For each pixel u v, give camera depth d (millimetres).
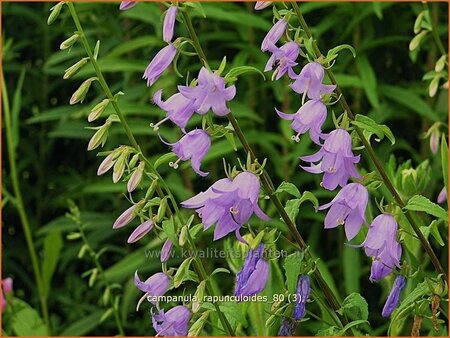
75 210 977
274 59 719
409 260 816
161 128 1145
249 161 714
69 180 1385
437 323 738
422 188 859
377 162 726
